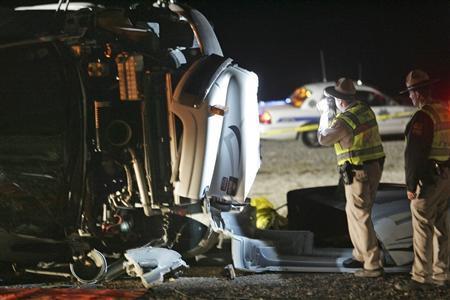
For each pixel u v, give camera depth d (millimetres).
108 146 13984
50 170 13820
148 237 15359
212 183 14336
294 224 17469
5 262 15172
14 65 13758
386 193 16109
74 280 14797
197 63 14070
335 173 31203
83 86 13656
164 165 13977
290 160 36000
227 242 16734
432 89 14039
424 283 13984
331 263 15125
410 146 13695
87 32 13953
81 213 14016
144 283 13984
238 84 14477
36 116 13734
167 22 14844
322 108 15328
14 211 14227
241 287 14141
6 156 13852
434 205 13953
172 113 13773
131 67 13680
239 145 14523
